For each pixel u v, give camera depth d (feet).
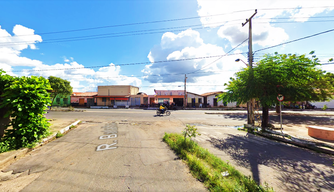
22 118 15.81
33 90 16.29
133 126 31.73
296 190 9.52
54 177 10.18
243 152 16.79
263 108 28.12
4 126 15.49
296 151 17.30
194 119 44.55
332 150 16.14
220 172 11.07
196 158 13.21
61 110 67.56
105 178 10.10
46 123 18.30
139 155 14.56
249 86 26.05
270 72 24.14
